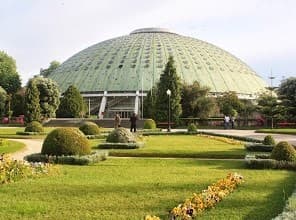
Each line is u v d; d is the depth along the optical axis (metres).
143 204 11.70
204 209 11.10
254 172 18.20
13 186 14.13
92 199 12.29
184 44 123.25
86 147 21.78
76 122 74.50
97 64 115.75
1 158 16.62
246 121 79.25
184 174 17.28
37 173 16.52
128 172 17.83
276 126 72.50
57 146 21.22
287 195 12.96
